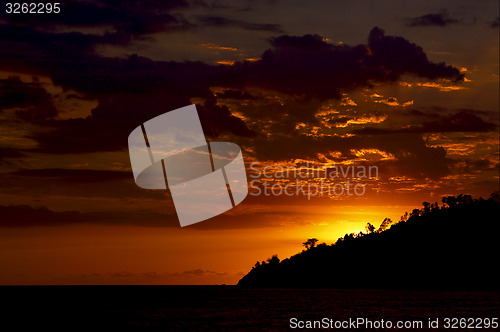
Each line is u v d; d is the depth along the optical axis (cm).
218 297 16775
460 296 15825
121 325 8819
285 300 14612
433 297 15512
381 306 12238
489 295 16438
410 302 13462
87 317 10125
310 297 15800
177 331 8131
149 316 10244
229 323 8925
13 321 9456
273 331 8069
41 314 10775
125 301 15250
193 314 10619
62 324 9050
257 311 11275
